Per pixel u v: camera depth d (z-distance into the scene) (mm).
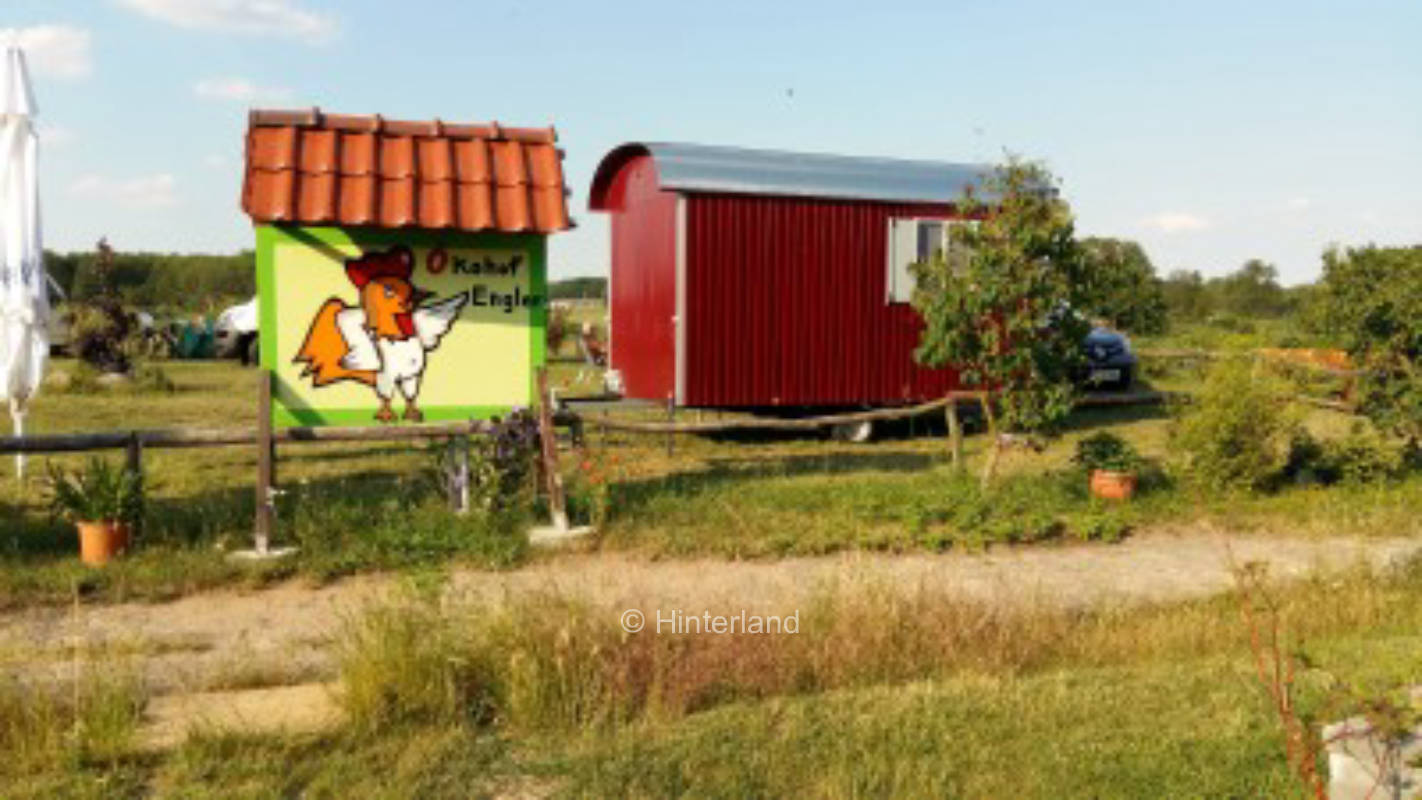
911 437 15172
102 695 5145
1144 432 16031
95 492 8008
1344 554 9062
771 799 4473
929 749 4918
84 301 24312
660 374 14125
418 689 5285
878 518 9562
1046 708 5379
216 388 21094
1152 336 30234
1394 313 11664
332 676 5977
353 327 8938
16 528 8594
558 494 9023
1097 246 11383
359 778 4582
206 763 4668
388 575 8023
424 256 9086
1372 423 12102
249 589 7676
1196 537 9672
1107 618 7047
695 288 13641
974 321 10570
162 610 7223
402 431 9023
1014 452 13594
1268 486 11141
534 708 5184
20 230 10992
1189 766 4727
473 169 9266
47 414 16766
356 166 8953
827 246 14367
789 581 7906
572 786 4523
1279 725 5137
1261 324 36219
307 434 8781
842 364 14516
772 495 10242
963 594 6902
